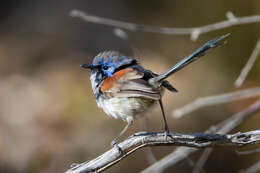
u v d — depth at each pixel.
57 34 21.08
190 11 15.08
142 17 19.16
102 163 6.82
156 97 6.94
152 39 17.23
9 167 13.62
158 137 6.83
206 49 6.62
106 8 21.92
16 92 16.44
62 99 15.12
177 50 15.69
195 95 13.81
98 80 8.23
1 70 18.19
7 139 14.25
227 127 9.08
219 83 13.73
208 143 6.72
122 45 19.41
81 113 14.31
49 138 14.00
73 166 6.87
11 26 22.30
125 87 7.39
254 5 12.81
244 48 13.20
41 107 15.26
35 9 23.67
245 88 13.09
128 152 6.84
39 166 13.55
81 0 23.19
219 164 12.59
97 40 20.30
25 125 14.70
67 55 19.02
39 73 17.56
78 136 13.73
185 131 12.95
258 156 12.30
